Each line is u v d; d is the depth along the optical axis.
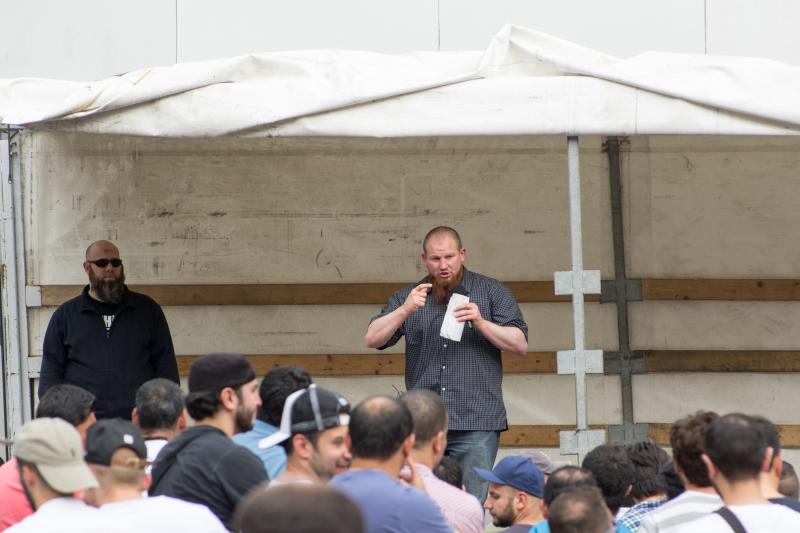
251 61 18.89
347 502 5.93
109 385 21.78
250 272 25.03
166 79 18.77
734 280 24.95
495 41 18.48
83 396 15.27
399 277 25.08
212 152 24.95
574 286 18.70
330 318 25.12
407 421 12.05
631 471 14.50
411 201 25.12
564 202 25.06
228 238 24.98
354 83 18.34
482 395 20.44
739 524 10.98
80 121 19.09
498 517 15.80
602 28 24.81
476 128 18.11
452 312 20.36
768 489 11.98
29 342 23.91
